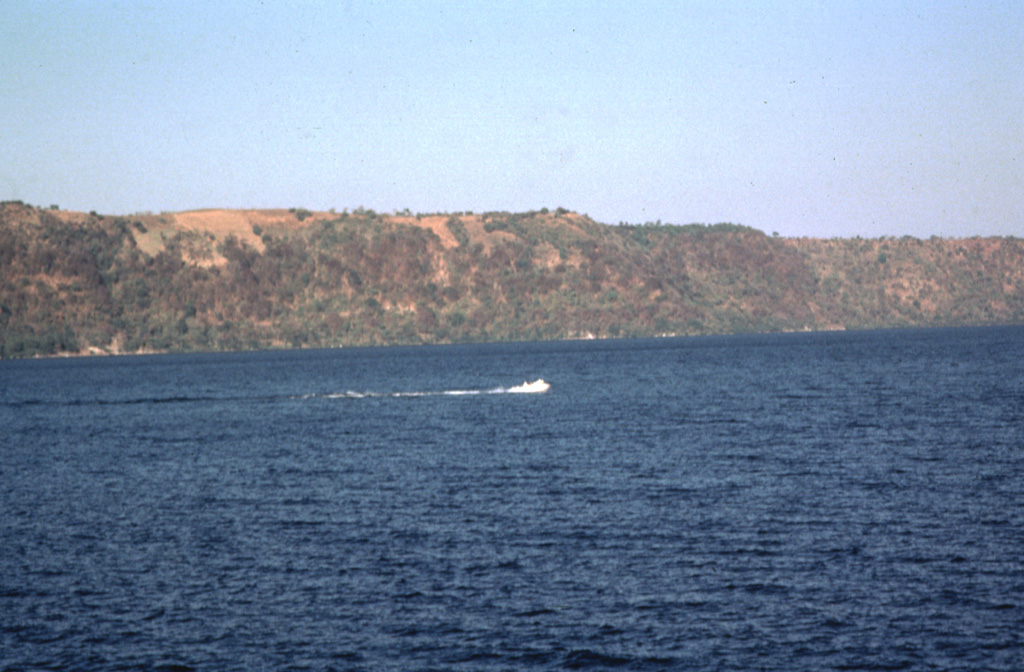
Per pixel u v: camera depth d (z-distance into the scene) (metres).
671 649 101.00
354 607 114.19
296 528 151.25
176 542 144.00
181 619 111.50
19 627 110.00
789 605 111.88
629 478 187.00
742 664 97.50
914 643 101.12
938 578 119.38
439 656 100.69
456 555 133.62
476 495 174.00
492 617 110.25
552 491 175.88
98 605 116.44
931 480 177.38
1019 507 154.00
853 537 138.00
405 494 176.62
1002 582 117.44
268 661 100.31
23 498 182.88
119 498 180.50
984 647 99.81
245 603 116.19
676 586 118.69
